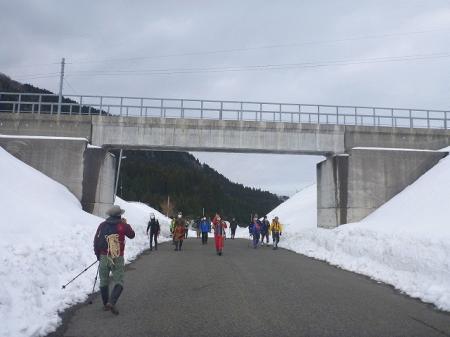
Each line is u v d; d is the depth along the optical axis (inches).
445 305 343.6
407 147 1174.3
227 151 1188.5
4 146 1077.1
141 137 1137.4
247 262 648.4
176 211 4173.2
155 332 260.4
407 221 812.0
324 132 1163.9
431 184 994.7
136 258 678.5
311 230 978.7
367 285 455.2
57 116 1134.4
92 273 442.0
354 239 687.1
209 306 333.7
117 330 263.7
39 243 500.4
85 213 947.3
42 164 1072.8
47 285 350.6
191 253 791.7
